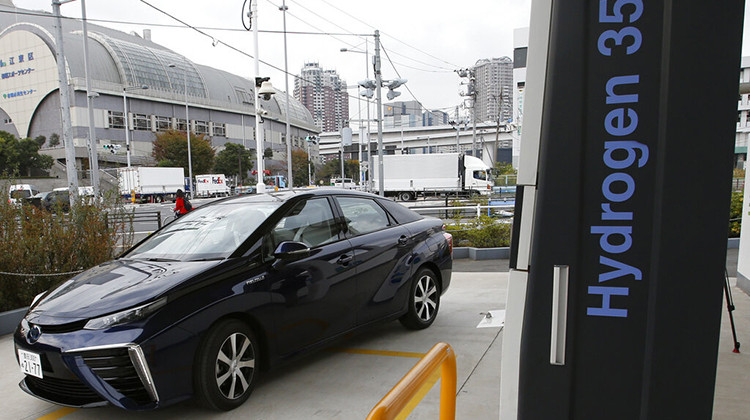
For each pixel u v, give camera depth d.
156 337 3.27
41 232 6.88
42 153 82.06
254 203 4.66
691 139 1.48
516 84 50.97
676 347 1.52
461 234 11.43
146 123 93.38
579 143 1.57
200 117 103.56
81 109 82.69
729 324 5.10
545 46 1.62
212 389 3.50
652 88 1.51
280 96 129.25
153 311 3.33
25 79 87.12
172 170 53.47
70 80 81.44
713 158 1.47
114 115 87.69
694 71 1.47
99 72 86.88
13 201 6.93
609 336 1.58
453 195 37.28
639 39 1.51
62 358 3.29
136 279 3.71
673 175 1.50
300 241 4.33
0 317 5.96
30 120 88.44
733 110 1.45
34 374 3.47
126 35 111.12
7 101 90.31
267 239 4.12
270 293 3.88
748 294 6.27
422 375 1.82
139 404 3.25
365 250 4.73
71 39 87.94
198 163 71.56
